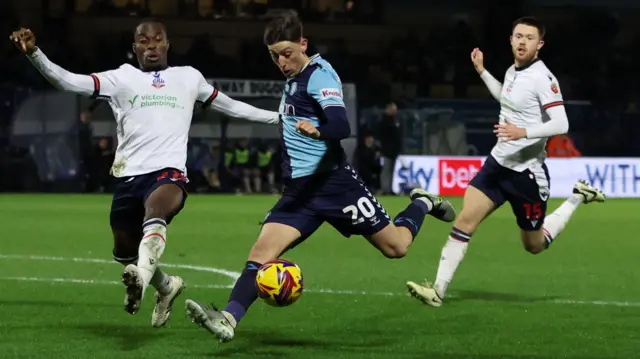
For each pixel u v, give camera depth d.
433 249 22.62
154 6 57.75
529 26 13.18
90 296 14.18
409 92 57.78
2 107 46.00
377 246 11.10
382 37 61.75
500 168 13.48
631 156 54.41
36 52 10.27
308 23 60.41
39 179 46.28
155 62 11.26
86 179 46.34
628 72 60.84
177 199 10.86
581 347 10.70
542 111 13.21
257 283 9.85
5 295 14.16
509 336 11.36
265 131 48.59
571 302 14.24
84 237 24.34
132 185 11.04
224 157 48.00
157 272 11.08
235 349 10.34
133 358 9.74
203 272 17.59
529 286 16.16
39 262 18.81
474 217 13.45
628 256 21.41
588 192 15.16
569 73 60.19
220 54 58.22
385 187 47.75
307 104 10.16
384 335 11.35
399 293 15.03
